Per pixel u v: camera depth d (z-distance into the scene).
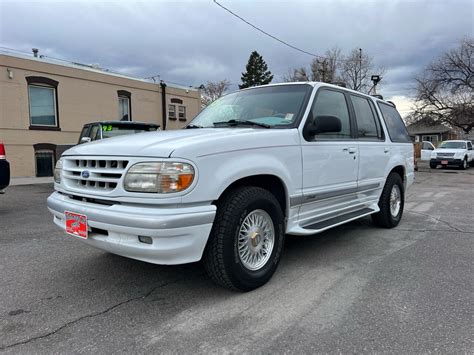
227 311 3.13
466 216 7.21
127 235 2.99
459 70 35.91
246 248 3.48
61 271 4.06
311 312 3.11
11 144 15.63
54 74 16.88
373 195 5.52
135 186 2.95
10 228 6.12
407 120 42.16
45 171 16.80
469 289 3.58
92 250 4.79
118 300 3.35
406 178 6.45
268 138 3.62
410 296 3.42
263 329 2.84
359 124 5.14
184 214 2.92
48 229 6.04
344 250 4.83
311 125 4.11
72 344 2.65
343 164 4.61
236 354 2.53
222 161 3.18
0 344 2.65
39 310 3.16
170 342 2.67
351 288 3.59
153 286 3.65
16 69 15.61
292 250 4.82
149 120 21.50
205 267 3.34
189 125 4.61
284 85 4.61
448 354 2.52
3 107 15.30
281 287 3.62
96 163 3.27
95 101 18.61
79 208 3.25
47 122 16.94
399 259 4.47
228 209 3.25
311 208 4.26
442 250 4.84
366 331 2.81
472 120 35.44
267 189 3.86
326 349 2.58
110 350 2.58
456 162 22.28
